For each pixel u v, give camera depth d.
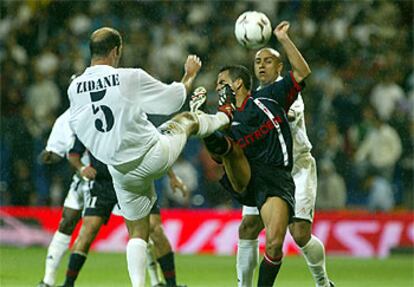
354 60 77.25
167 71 73.56
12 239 65.38
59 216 65.44
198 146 67.56
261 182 28.56
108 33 28.95
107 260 56.00
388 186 67.94
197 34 77.38
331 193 66.69
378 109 73.94
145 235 29.19
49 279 37.09
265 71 31.67
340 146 68.31
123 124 27.78
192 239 64.25
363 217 64.75
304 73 28.73
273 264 27.89
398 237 64.50
